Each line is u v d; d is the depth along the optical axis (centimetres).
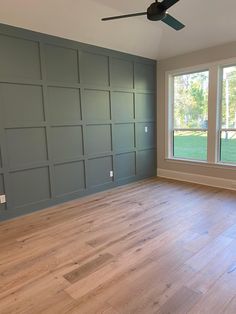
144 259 229
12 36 313
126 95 470
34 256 240
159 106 530
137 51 462
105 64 425
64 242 266
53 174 375
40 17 317
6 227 309
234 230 282
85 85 399
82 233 286
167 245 253
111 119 447
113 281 199
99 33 382
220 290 185
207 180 470
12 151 328
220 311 165
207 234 274
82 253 243
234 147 433
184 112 500
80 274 209
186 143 504
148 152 533
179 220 313
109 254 239
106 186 453
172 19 246
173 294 182
